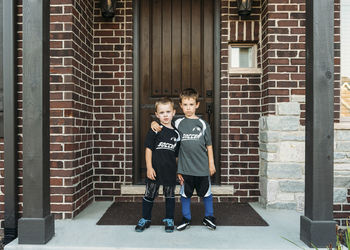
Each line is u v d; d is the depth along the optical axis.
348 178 2.92
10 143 2.56
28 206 2.13
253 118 3.32
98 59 3.35
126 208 3.06
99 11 3.34
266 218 2.74
